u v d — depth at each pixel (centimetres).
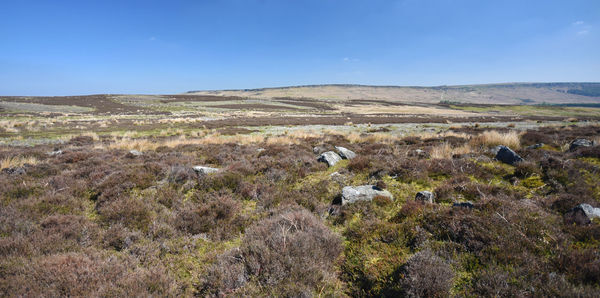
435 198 663
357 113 8712
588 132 1830
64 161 1131
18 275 358
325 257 436
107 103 8112
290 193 742
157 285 369
